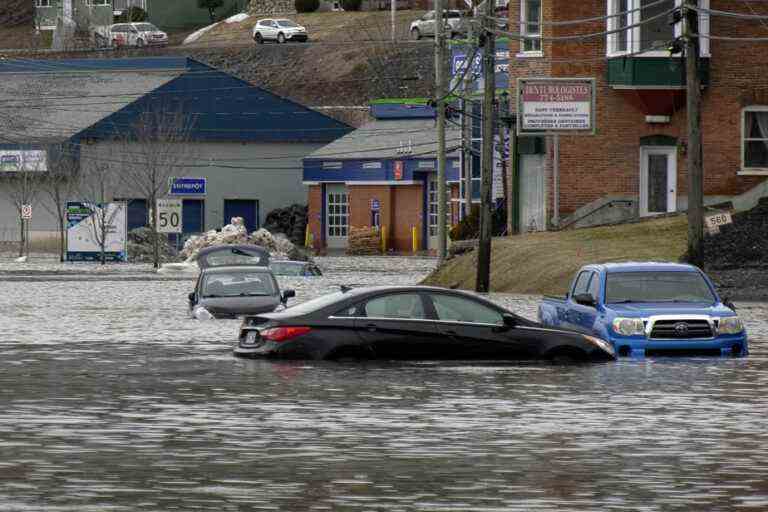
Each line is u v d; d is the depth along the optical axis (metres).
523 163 164.38
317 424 48.66
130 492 36.47
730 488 37.31
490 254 137.50
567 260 133.62
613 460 41.56
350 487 37.28
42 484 37.50
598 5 153.12
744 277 124.50
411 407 53.06
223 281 105.00
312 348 70.00
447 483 37.91
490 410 52.38
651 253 133.88
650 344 71.44
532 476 38.97
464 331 69.88
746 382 61.62
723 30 150.88
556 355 69.94
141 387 59.47
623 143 153.62
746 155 152.25
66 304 121.75
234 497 35.88
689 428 48.03
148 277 173.38
